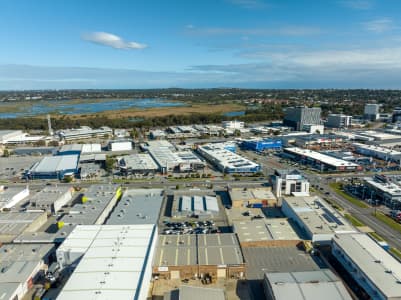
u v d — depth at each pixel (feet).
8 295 162.09
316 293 156.76
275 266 199.72
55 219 282.36
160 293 176.35
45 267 200.85
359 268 177.17
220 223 270.26
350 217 278.26
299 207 268.41
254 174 419.13
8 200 309.83
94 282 158.20
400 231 250.98
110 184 361.30
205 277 190.60
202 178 406.00
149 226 222.89
